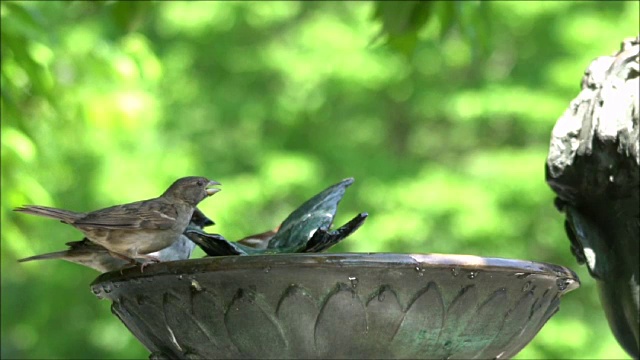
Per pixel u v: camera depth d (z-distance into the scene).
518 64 17.91
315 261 4.05
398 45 8.34
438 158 19.11
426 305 4.19
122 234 5.77
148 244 5.82
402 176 17.81
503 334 4.46
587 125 5.14
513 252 17.02
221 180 17.42
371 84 17.88
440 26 8.12
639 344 5.15
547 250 17.73
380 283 4.12
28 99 10.17
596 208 5.23
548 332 16.30
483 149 19.00
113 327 18.73
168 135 18.25
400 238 16.73
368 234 16.70
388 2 7.95
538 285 4.40
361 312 4.16
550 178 5.26
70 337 18.80
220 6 18.19
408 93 18.67
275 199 17.73
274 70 18.45
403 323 4.20
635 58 5.12
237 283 4.16
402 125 19.27
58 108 10.30
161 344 4.61
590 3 17.36
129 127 11.62
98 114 11.43
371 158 18.19
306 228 4.82
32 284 18.72
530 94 17.22
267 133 18.73
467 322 4.30
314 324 4.18
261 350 4.29
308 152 18.45
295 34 18.52
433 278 4.14
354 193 17.70
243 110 18.47
